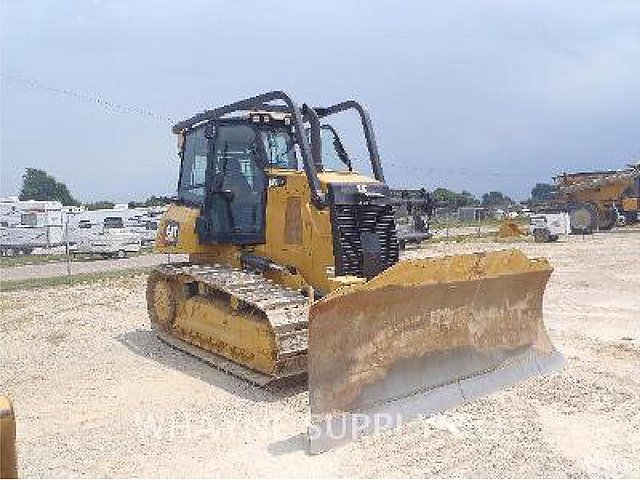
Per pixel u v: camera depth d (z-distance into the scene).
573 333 10.21
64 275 20.44
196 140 10.03
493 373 7.35
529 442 5.71
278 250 8.52
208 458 5.53
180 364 8.69
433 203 15.00
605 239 29.92
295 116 8.09
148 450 5.75
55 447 5.88
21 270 23.55
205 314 8.83
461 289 7.05
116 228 29.88
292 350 7.03
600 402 6.76
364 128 8.95
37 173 95.12
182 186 10.40
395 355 6.45
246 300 7.41
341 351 6.01
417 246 25.78
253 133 8.88
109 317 12.57
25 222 35.16
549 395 6.99
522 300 8.03
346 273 7.80
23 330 11.45
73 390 7.66
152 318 10.41
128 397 7.32
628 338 9.84
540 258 8.08
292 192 8.38
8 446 3.62
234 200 9.18
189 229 9.68
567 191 36.44
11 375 8.40
